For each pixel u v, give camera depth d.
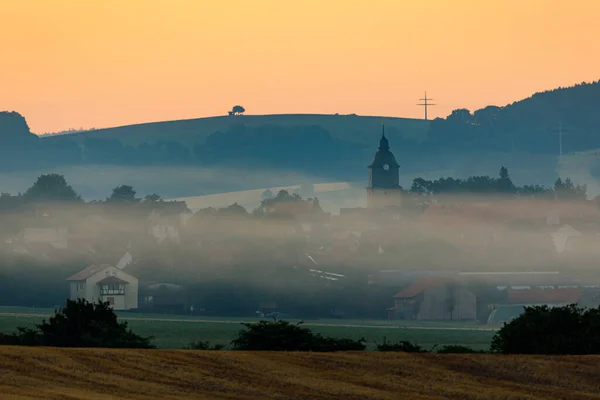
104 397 148.25
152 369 168.75
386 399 161.38
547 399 165.88
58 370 162.75
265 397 158.62
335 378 171.75
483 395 166.38
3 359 166.00
